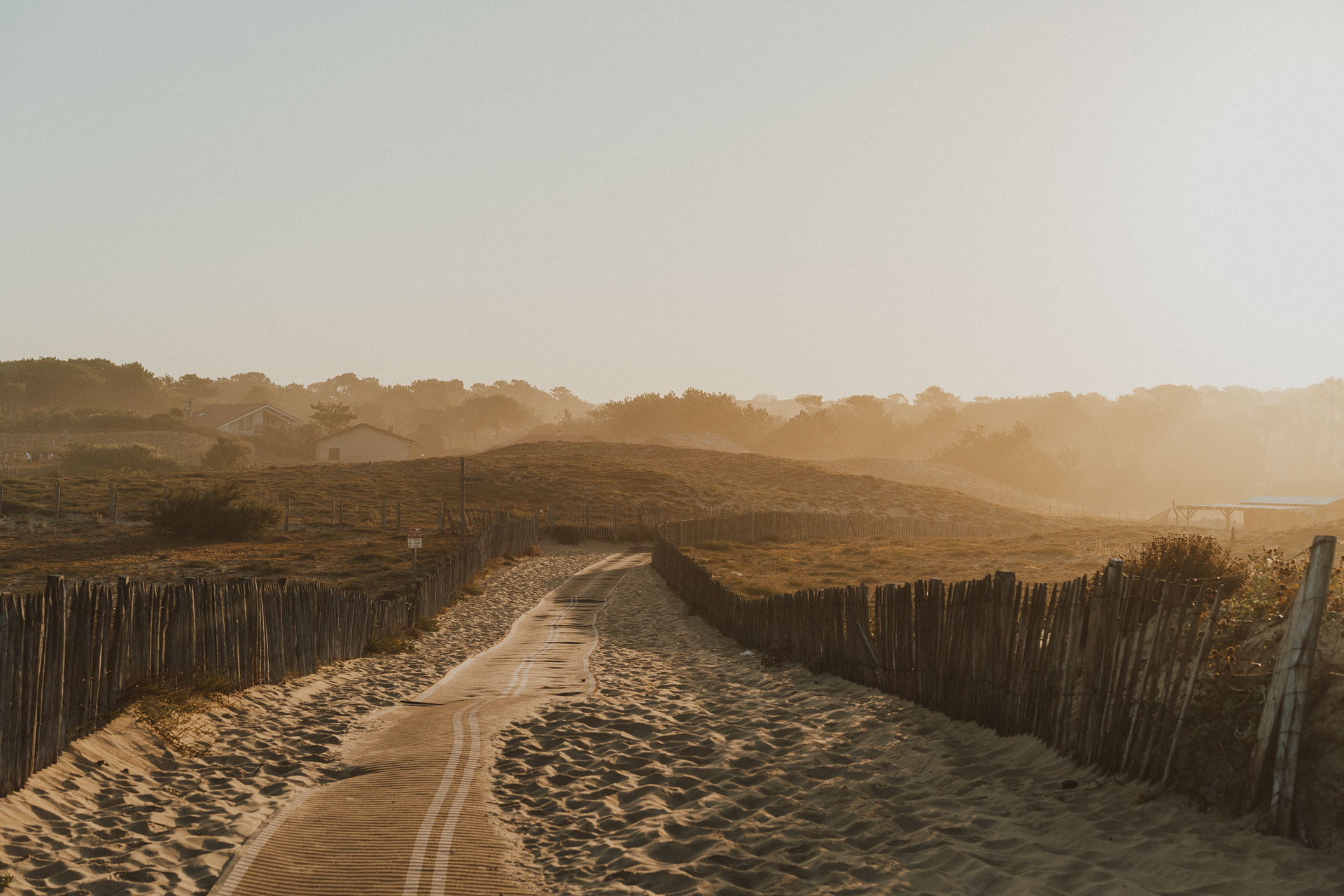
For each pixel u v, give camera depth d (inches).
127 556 1371.8
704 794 284.2
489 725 396.5
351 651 652.1
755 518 2192.4
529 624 982.4
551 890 210.1
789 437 6540.4
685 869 216.4
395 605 794.8
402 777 307.3
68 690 301.4
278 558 1382.9
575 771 319.3
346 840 241.0
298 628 536.4
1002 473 4931.1
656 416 6658.5
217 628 430.3
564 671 607.2
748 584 1171.3
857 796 267.0
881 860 215.3
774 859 221.3
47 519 1784.0
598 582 1439.5
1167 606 237.1
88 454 3100.4
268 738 376.2
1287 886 171.0
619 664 641.0
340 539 1734.7
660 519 2583.7
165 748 338.0
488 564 1531.7
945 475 4591.5
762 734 363.9
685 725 398.3
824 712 397.1
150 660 366.9
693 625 924.0
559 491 2866.6
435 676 595.8
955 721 338.0
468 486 2805.1
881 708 380.8
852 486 3469.5
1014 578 313.0
